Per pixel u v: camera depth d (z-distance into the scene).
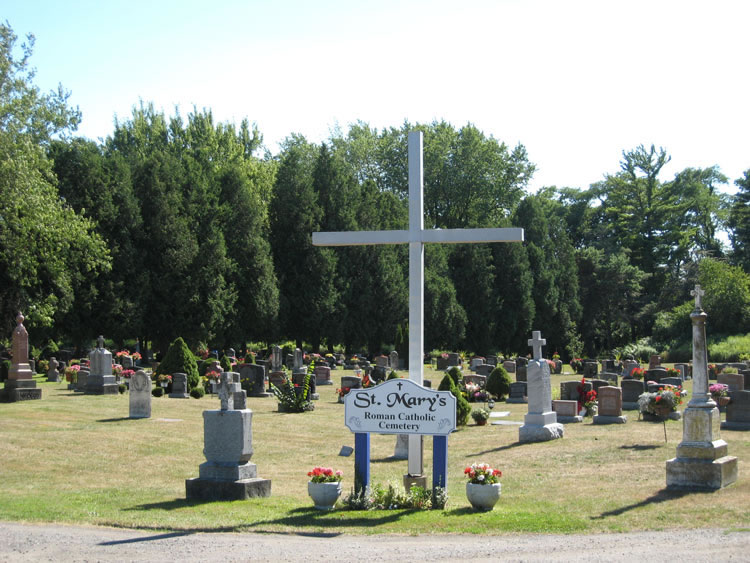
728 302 76.88
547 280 78.56
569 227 106.81
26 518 13.03
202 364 45.00
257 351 66.12
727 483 14.21
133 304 52.66
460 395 26.72
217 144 80.88
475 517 12.68
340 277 66.62
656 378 44.34
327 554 10.47
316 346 66.38
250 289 60.06
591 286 86.19
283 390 31.55
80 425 24.95
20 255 41.38
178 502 14.52
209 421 14.97
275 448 22.33
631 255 96.81
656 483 15.10
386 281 67.62
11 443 21.27
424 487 14.55
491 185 86.44
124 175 55.16
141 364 55.56
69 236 42.91
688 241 97.12
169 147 78.69
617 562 9.67
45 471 18.27
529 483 16.22
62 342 64.19
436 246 73.50
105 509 13.84
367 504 13.54
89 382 35.28
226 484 14.62
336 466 19.61
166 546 11.06
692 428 14.37
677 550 10.22
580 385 28.55
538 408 22.73
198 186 58.97
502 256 76.25
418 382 14.95
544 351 79.88
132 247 54.19
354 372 52.50
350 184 70.69
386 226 70.56
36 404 30.11
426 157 86.19
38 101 47.78
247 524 12.42
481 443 22.58
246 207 60.91
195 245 55.69
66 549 10.91
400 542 11.17
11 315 46.09
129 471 18.48
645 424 24.78
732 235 105.50
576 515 12.75
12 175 39.72
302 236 65.50
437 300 69.00
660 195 100.06
